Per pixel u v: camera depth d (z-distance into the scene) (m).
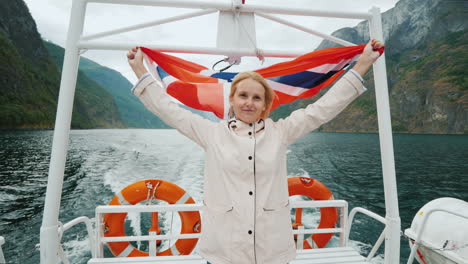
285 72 2.40
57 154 2.11
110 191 13.62
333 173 20.34
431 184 18.44
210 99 2.39
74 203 11.73
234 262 1.29
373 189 15.74
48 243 2.09
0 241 1.99
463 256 2.45
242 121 1.47
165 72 2.41
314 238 4.04
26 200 13.67
